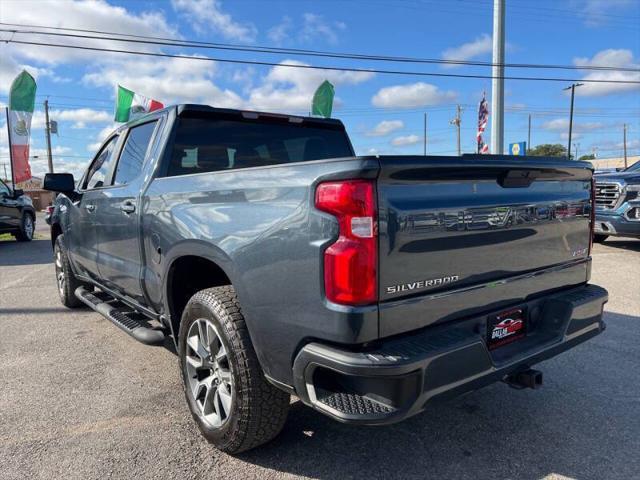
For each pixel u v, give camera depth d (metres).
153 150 3.50
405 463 2.62
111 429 3.01
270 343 2.29
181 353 2.96
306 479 2.49
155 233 3.17
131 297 3.94
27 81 20.67
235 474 2.54
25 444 2.84
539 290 2.78
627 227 8.59
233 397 2.50
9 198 13.34
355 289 1.96
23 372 3.93
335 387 2.14
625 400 3.32
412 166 2.04
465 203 2.29
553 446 2.77
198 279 3.22
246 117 3.80
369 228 1.96
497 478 2.49
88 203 4.47
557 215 2.83
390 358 1.96
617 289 6.30
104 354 4.34
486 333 2.48
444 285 2.24
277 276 2.20
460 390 2.17
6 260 10.38
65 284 5.66
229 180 2.54
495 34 15.01
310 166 2.10
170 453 2.74
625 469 2.55
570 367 3.88
